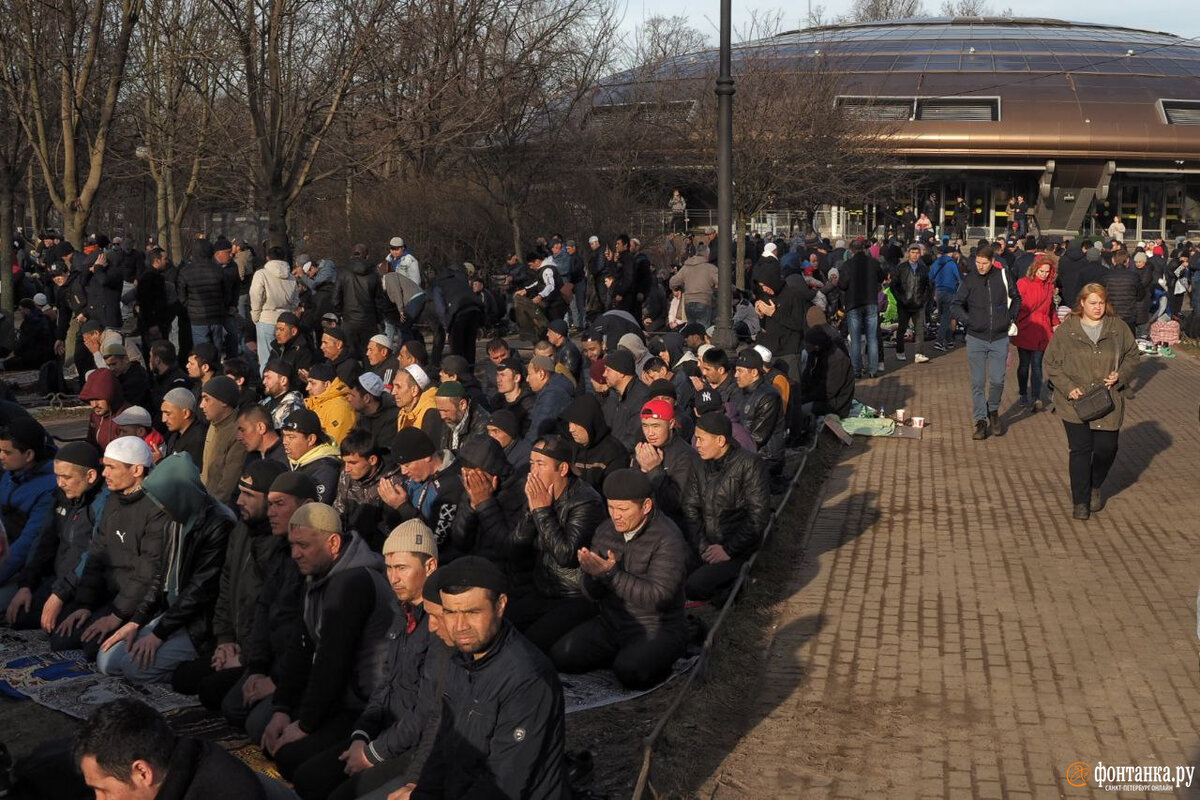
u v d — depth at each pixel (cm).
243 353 1961
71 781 472
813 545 993
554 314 2231
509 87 2677
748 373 1112
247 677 656
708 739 623
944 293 2295
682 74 3812
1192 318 2445
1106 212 5862
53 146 2889
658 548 688
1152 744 609
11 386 1820
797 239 2894
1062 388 1043
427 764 479
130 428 926
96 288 1841
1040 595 845
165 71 2236
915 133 5459
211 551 732
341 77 2064
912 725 638
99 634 751
